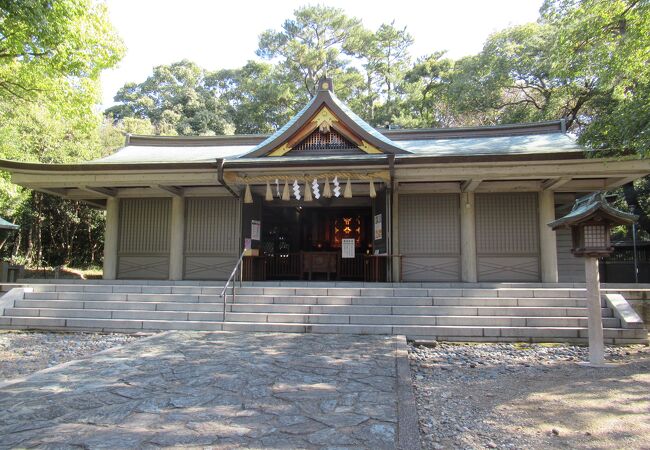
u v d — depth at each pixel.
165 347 7.11
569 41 11.14
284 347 7.13
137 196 13.45
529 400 4.78
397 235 12.61
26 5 8.00
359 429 3.78
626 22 10.04
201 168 11.27
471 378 5.74
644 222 19.59
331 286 10.45
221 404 4.40
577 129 22.89
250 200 11.45
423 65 34.03
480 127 14.76
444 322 8.36
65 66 11.51
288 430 3.74
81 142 21.78
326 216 16.50
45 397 4.56
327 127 11.51
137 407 4.27
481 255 12.27
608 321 8.07
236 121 42.31
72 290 10.41
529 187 12.12
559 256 13.37
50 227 23.34
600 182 12.19
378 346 7.21
